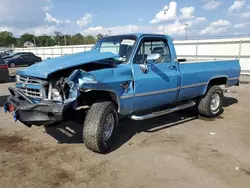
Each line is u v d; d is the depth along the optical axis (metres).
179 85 5.54
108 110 4.22
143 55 4.93
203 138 5.19
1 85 12.58
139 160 4.17
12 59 26.30
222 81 7.10
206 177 3.65
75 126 5.80
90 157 4.26
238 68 7.30
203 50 21.61
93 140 4.12
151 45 5.09
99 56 4.49
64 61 4.38
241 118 6.66
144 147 4.70
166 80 5.20
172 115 6.90
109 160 4.16
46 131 5.50
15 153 4.40
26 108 4.02
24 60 27.16
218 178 3.63
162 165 4.01
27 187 3.37
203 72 6.13
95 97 4.39
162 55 5.30
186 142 4.96
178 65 5.57
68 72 4.18
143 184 3.46
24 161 4.10
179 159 4.22
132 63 4.70
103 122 4.14
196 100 6.66
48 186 3.40
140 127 5.85
